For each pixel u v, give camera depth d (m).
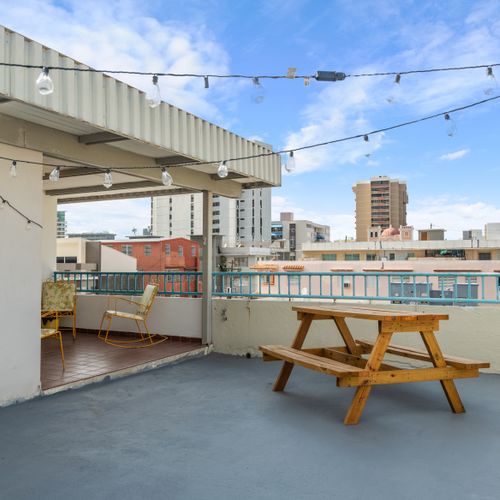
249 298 7.34
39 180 4.84
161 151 5.76
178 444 3.59
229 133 6.49
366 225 140.38
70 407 4.53
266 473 3.08
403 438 3.70
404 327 4.19
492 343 5.76
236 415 4.30
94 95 4.39
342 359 5.10
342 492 2.81
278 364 6.53
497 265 34.06
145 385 5.38
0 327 4.48
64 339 8.01
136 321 8.26
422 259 49.12
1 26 3.53
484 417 4.21
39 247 4.86
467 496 2.76
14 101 3.84
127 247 45.09
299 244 136.75
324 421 4.12
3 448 3.51
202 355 7.16
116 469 3.14
